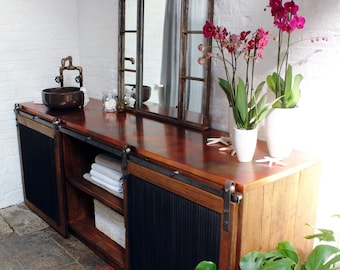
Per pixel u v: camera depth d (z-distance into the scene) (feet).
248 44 5.40
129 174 6.20
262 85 5.66
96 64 10.47
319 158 5.60
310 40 5.60
